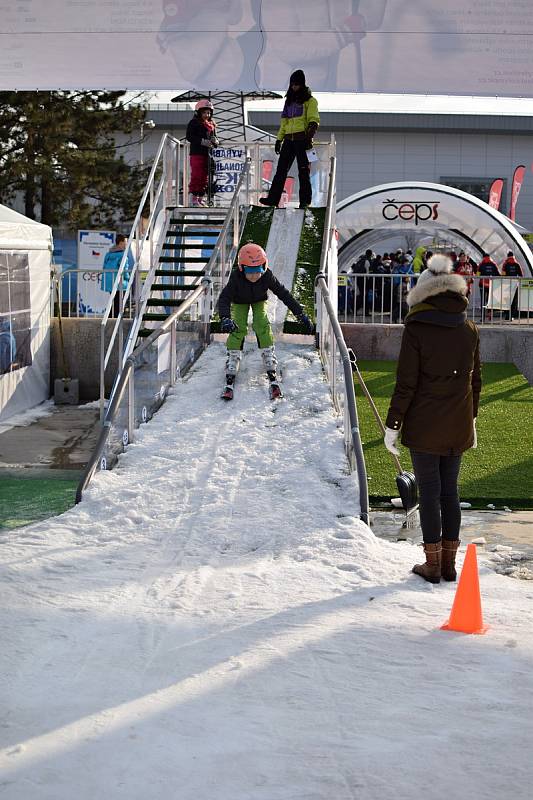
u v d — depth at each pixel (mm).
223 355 10812
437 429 5219
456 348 5176
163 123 41000
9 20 9461
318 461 7672
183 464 7660
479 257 24703
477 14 9297
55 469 9664
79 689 3725
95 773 3004
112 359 14617
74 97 27672
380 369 15086
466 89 9383
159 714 3473
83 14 9438
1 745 3209
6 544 6016
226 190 17734
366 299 17359
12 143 27172
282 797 2852
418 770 3025
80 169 27422
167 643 4273
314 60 9438
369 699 3621
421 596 5027
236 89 9555
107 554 5859
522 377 14609
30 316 13695
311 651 4145
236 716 3457
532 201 45562
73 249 29938
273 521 6500
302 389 9430
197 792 2883
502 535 7336
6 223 12711
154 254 13352
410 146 45188
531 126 44375
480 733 3303
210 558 5816
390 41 9383
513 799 2842
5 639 4289
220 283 12734
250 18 9414
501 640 4301
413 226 24672
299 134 14172
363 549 5949
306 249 13117
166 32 9469
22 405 13453
